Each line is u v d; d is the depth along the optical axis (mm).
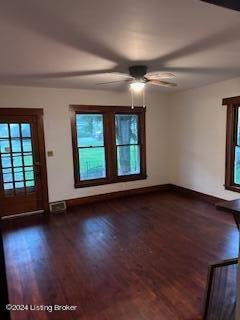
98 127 5312
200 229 3732
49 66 3250
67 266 2832
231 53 2846
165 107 5957
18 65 3174
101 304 2199
